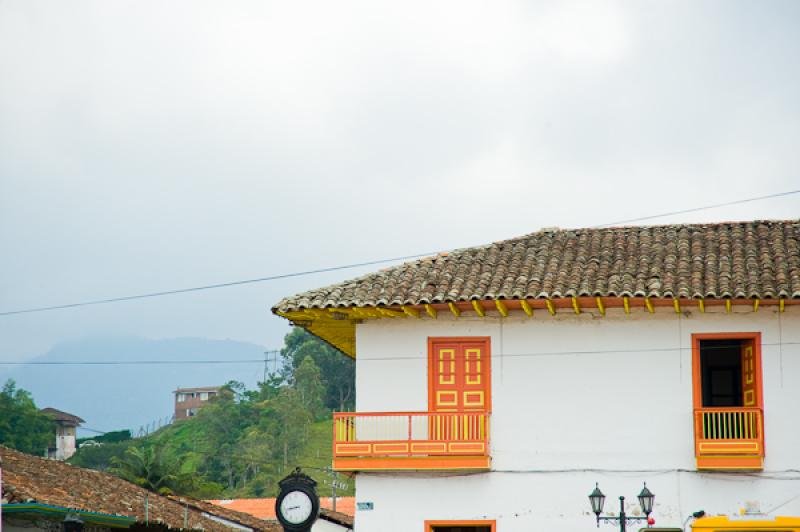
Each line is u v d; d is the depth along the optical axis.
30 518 24.70
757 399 25.89
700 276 26.17
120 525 27.48
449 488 26.33
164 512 31.23
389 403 27.02
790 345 25.97
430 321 27.22
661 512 25.75
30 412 90.75
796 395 25.75
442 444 26.02
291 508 27.53
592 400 26.45
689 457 25.92
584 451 26.25
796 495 25.34
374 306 26.16
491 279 27.00
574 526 25.95
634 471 26.02
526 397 26.66
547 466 26.27
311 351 99.25
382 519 26.31
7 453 29.78
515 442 26.45
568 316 26.84
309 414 89.94
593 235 29.08
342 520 44.91
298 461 83.44
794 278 25.48
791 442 25.59
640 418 26.23
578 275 26.48
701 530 23.58
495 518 26.14
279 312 26.94
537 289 26.03
